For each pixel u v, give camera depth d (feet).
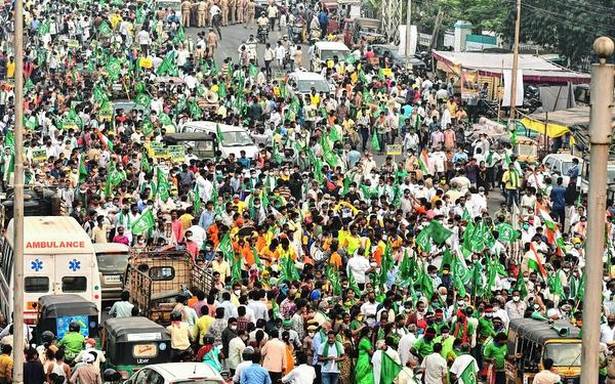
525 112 433.48
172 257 223.30
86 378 161.99
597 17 501.97
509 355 183.52
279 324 181.57
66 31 512.63
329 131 333.62
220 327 180.86
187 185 279.69
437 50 540.52
